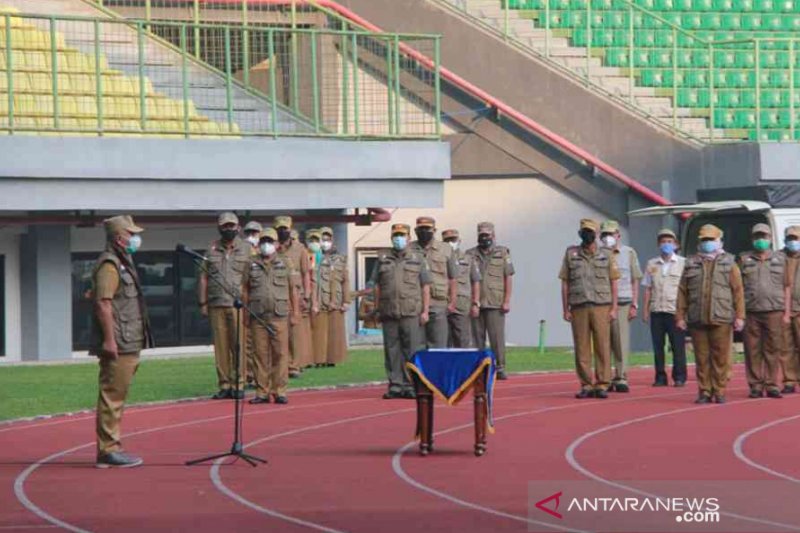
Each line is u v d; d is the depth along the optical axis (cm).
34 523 1708
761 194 4572
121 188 3884
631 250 3219
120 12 4331
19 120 3953
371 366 3812
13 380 3397
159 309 4253
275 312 2966
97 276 2114
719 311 2891
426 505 1789
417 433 2220
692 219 4106
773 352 3036
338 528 1648
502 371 3466
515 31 4950
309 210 4331
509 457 2192
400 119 4469
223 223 3062
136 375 3494
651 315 3269
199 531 1645
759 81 5122
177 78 4222
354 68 4112
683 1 5478
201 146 3962
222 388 3067
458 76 4678
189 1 4341
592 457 2183
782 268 3048
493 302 3456
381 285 3050
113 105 4106
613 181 4812
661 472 2025
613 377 3167
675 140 4828
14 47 4066
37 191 3791
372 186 4162
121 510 1786
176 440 2438
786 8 5562
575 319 3027
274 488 1934
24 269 4075
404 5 4616
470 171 4734
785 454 2198
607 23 5122
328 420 2692
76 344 4184
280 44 4169
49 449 2338
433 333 3125
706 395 2930
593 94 4791
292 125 4156
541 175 4788
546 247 4819
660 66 5147
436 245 3136
